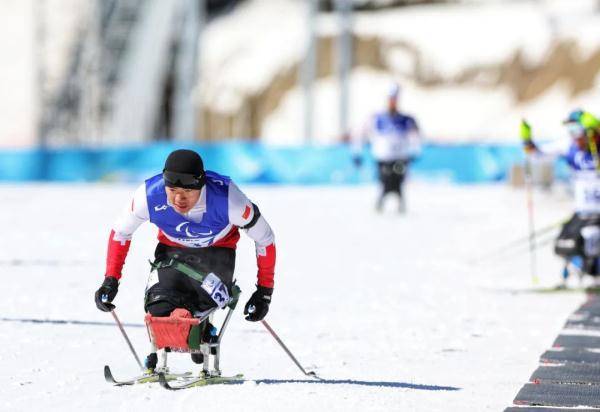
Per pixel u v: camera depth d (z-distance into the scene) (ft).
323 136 520.01
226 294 58.59
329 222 203.72
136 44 456.45
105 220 207.31
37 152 359.05
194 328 55.88
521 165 293.02
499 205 247.70
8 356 69.77
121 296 102.17
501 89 518.37
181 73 451.94
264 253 59.26
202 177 55.52
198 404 55.31
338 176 339.57
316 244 162.09
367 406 56.03
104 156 352.90
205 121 546.26
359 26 548.31
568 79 512.63
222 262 59.16
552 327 86.94
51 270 125.08
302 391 59.52
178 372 65.10
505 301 102.73
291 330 84.43
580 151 109.70
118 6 446.19
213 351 62.28
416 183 343.26
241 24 572.92
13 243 160.97
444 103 518.37
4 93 527.81
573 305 100.07
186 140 443.32
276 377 64.39
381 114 221.25
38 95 484.74
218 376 62.13
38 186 336.29
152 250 152.15
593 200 110.01
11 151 360.48
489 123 507.71
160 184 56.90
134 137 465.06
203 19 577.84
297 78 543.39
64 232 181.06
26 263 132.87
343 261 139.03
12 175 360.89
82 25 476.54
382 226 194.70
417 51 533.96
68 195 287.48
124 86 461.78
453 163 341.82
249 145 342.23
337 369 67.77
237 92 545.03
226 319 61.36
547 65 517.55
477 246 159.22
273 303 100.32
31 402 56.08
